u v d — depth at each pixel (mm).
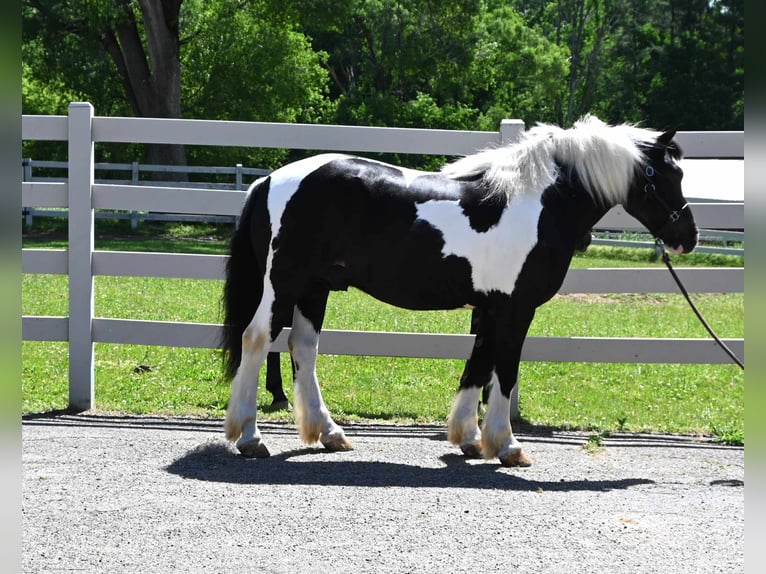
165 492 4492
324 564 3623
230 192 6426
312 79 30328
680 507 4488
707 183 17359
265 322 5133
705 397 7414
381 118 37188
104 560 3609
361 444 5680
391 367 8086
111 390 6934
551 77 43156
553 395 7289
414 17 37781
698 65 44500
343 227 5109
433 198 5152
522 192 5176
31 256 6395
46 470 4816
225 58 27625
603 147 5219
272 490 4582
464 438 5414
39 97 30328
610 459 5492
